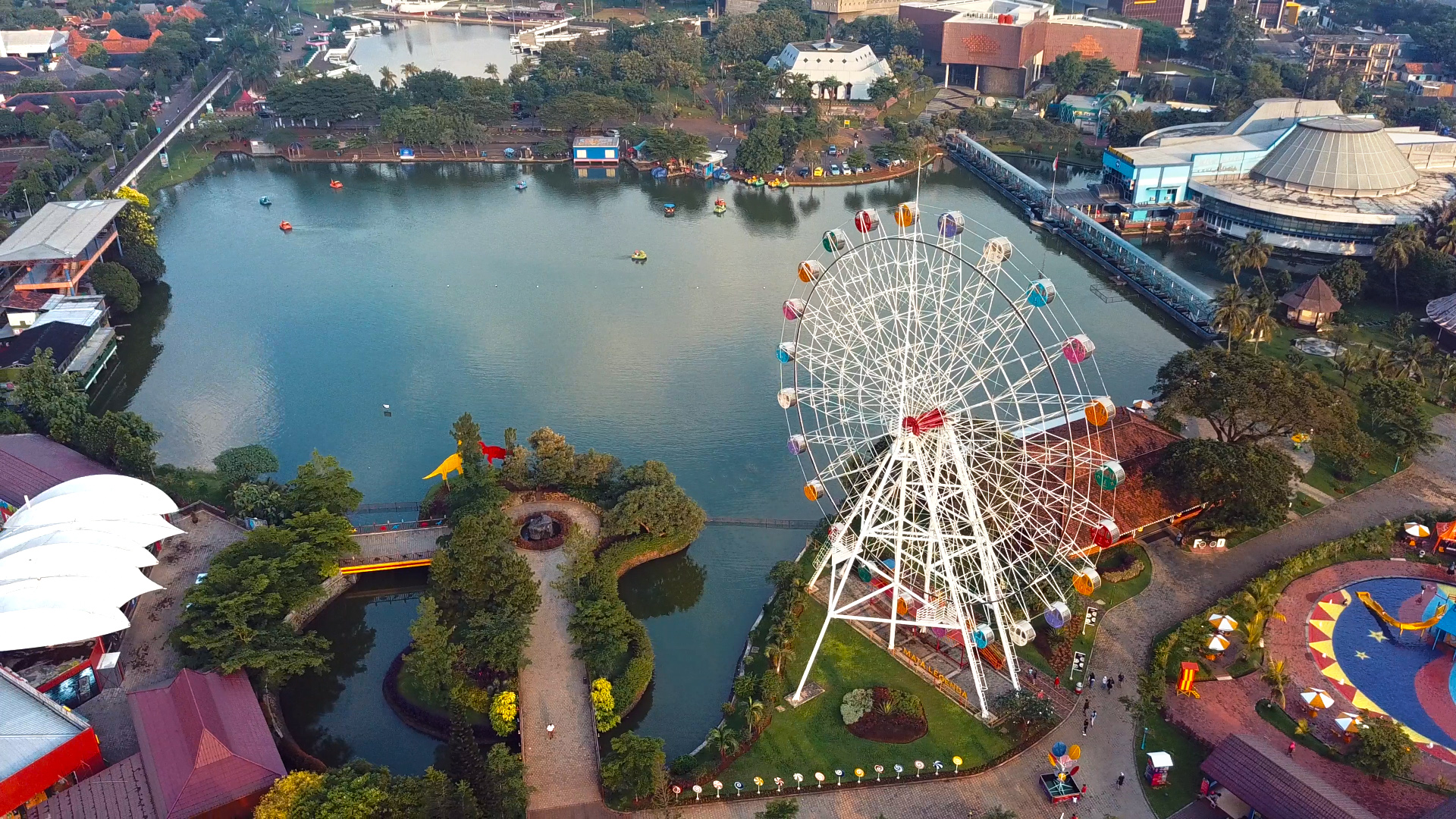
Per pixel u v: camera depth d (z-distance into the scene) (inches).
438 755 5600.4
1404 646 6092.5
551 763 5349.4
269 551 6363.2
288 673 5807.1
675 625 6663.4
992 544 5738.2
